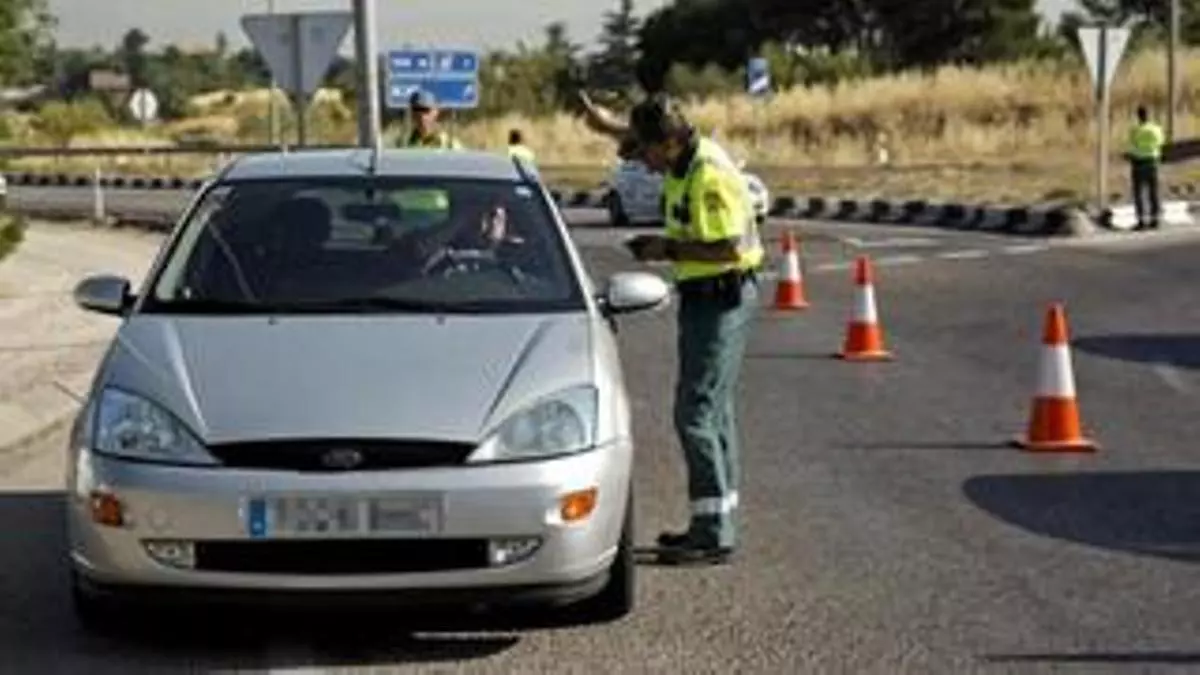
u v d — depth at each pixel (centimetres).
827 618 881
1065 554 1014
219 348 842
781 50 9956
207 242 943
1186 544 1037
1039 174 5531
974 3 10925
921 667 801
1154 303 2377
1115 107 7138
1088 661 809
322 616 873
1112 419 1479
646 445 1372
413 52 3384
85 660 818
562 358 841
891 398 1599
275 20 2395
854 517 1112
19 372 1711
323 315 885
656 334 2075
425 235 946
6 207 3662
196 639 847
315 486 770
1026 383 1686
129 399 807
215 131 9794
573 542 795
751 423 1466
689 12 11706
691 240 984
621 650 827
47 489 1216
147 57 15875
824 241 3531
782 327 2155
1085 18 11294
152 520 778
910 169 6031
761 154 6988
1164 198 4416
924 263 2998
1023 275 2766
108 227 4125
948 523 1095
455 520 777
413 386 806
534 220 965
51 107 9375
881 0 11125
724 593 929
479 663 807
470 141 7512
